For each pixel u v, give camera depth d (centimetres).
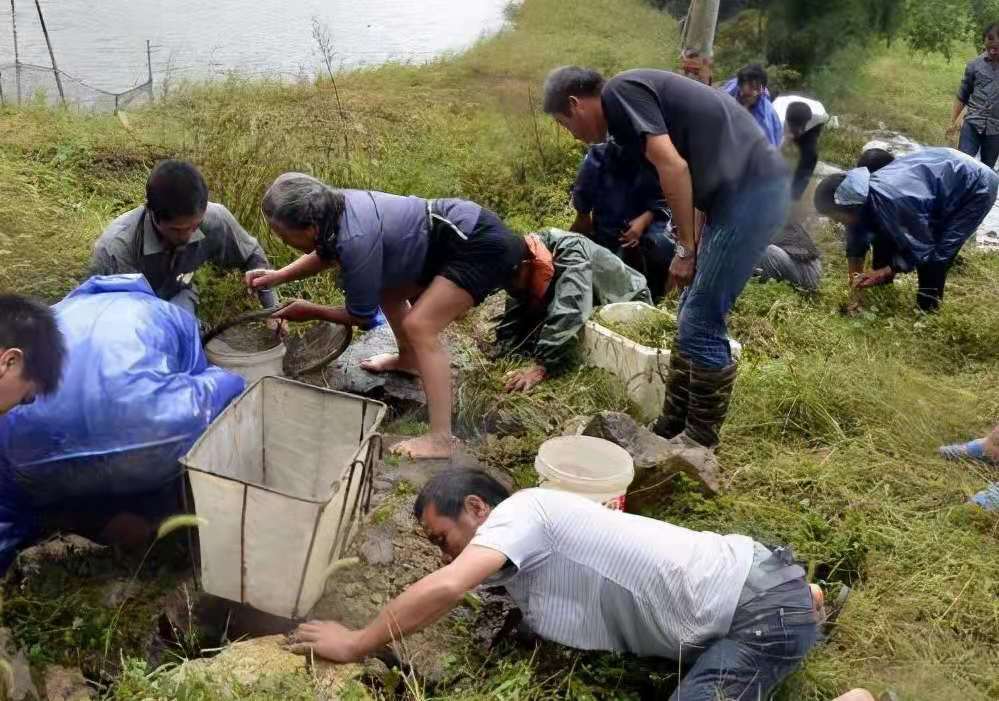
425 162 712
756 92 564
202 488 275
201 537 284
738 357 431
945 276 585
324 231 378
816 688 289
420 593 256
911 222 559
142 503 315
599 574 271
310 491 340
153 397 296
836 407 453
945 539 370
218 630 303
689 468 361
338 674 266
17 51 1023
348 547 318
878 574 347
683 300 404
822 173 692
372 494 361
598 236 584
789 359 483
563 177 734
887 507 385
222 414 302
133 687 255
